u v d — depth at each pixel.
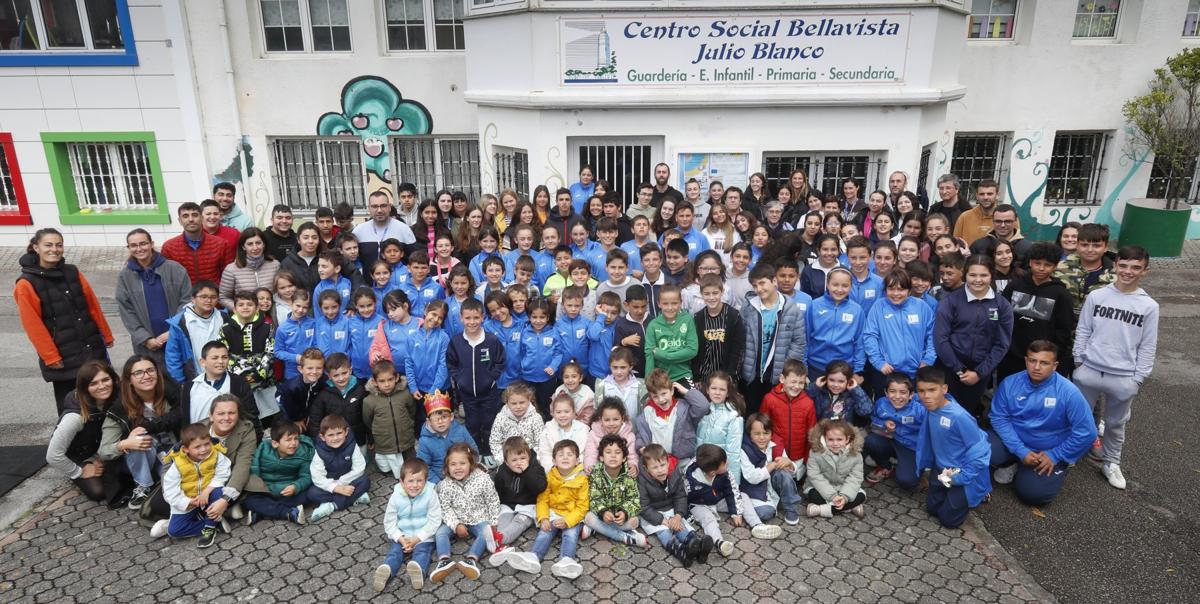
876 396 5.85
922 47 9.04
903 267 6.03
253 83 11.24
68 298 5.73
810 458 5.16
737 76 9.13
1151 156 11.62
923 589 4.33
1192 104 10.82
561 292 6.25
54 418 6.57
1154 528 4.95
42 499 5.34
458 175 11.91
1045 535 4.90
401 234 7.36
